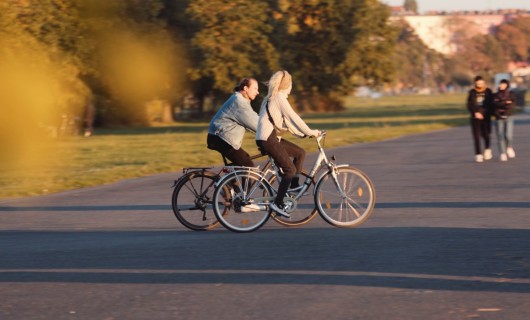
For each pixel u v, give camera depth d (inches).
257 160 2452.0
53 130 4468.5
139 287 813.9
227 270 890.1
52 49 4384.8
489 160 2324.1
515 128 4146.2
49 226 1286.9
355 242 1047.6
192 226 1198.9
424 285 792.3
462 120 5502.0
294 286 802.2
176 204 1198.9
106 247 1059.3
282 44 5949.8
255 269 892.0
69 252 1025.5
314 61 6432.1
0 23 4195.4
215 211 1175.0
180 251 1017.5
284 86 1179.9
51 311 727.1
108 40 4707.2
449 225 1171.9
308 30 6299.2
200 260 954.1
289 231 1166.3
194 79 5339.6
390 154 2655.0
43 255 1007.6
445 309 704.4
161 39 5019.7
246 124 1184.2
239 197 1174.3
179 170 2346.2
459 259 916.6
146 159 2711.6
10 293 797.2
